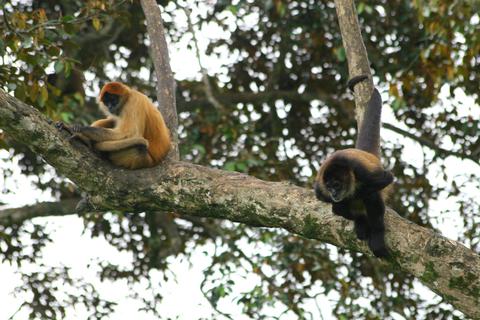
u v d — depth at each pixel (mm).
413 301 18859
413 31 19891
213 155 20422
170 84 11523
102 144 10422
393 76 18391
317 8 20266
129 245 22094
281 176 19250
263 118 22500
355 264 19578
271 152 19797
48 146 9508
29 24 12453
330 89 22172
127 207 9734
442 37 16062
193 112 20781
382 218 8211
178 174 9469
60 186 21312
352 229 8438
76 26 14617
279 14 19750
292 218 8773
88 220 20531
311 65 21875
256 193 8984
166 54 11617
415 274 7930
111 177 9609
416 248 7945
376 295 19219
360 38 9891
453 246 7777
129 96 11250
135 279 21656
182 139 20234
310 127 22125
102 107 11547
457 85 17781
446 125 19828
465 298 7586
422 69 18562
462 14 15414
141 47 21703
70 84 19672
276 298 16906
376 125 9578
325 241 8742
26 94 12281
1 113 9219
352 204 8477
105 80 21219
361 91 9750
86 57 20766
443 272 7695
